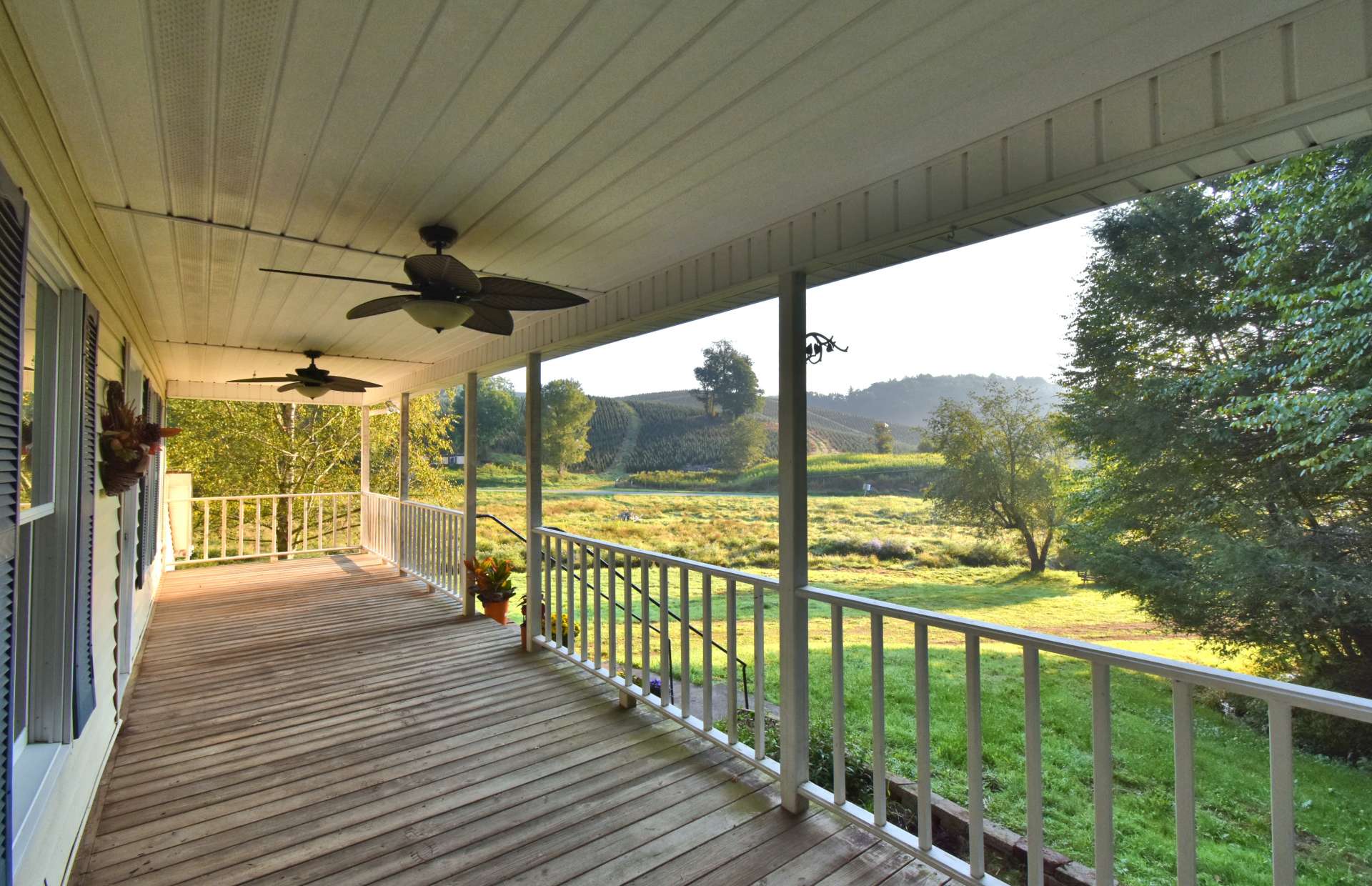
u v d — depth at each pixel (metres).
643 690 3.22
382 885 1.99
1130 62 1.51
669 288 3.19
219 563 10.92
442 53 1.45
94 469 2.31
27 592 1.90
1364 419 3.56
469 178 2.15
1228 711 3.55
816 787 2.39
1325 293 3.84
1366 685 3.31
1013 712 4.00
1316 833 2.70
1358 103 1.28
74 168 2.04
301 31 1.37
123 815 2.35
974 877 1.86
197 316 4.34
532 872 2.05
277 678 3.80
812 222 2.43
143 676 3.81
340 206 2.39
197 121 1.76
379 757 2.81
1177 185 1.68
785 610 2.43
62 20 1.32
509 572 5.14
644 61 1.49
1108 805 1.58
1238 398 3.96
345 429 12.90
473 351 5.47
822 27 1.37
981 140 1.89
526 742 2.97
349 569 7.33
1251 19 1.36
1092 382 4.58
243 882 2.00
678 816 2.37
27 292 1.87
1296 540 3.65
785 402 2.49
